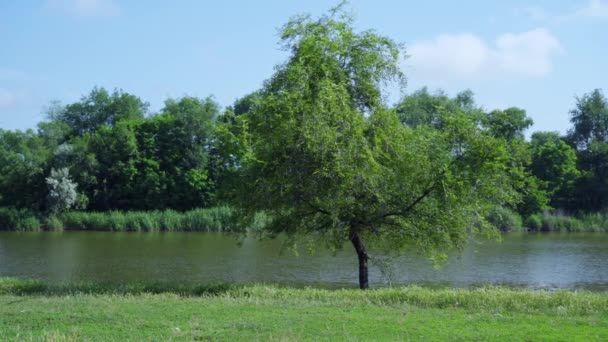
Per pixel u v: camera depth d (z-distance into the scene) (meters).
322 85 17.80
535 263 33.94
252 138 19.33
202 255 36.72
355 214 19.61
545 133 88.25
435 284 26.39
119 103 101.81
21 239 49.34
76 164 71.94
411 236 19.73
